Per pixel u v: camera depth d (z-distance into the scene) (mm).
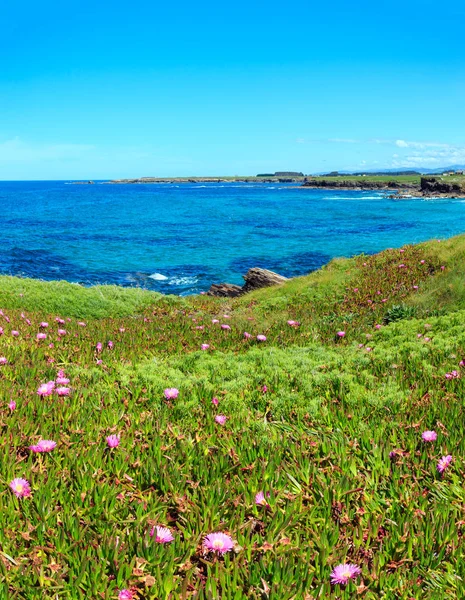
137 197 198750
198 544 2932
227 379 6328
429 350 7309
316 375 6047
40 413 4441
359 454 4125
